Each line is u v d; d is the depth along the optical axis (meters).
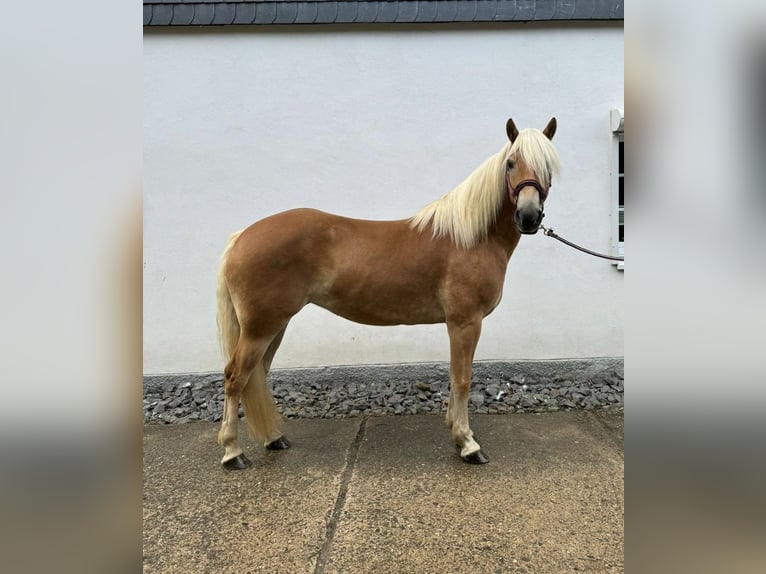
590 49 3.59
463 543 1.71
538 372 3.67
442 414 3.09
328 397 3.38
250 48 3.55
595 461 2.36
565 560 1.61
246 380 2.33
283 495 2.07
